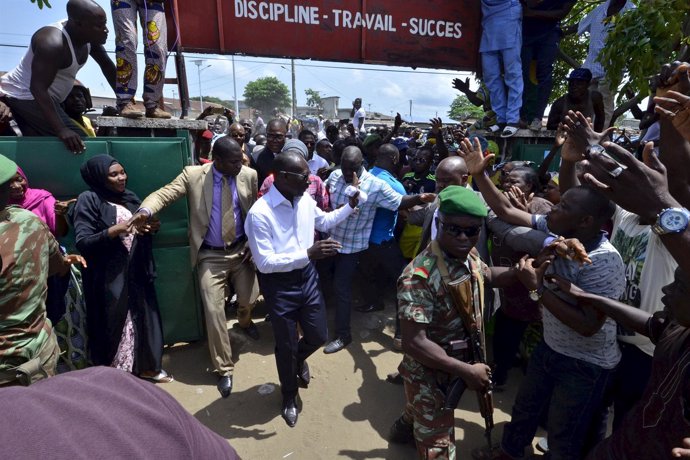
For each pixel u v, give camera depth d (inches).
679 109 50.9
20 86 121.5
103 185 116.6
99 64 145.9
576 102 180.2
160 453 21.4
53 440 18.6
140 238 122.6
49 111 117.0
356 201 125.6
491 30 184.5
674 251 41.4
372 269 173.6
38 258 79.3
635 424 56.2
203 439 26.0
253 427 110.8
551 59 198.2
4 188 73.9
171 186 126.0
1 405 19.6
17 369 75.5
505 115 195.6
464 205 68.5
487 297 116.2
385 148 157.6
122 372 25.7
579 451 83.7
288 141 175.5
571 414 81.4
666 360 52.3
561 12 182.4
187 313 143.8
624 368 86.0
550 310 75.2
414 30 190.1
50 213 114.6
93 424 20.3
